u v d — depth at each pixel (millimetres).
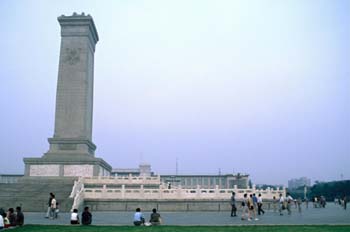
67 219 40000
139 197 54750
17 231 27031
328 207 71000
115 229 28234
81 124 76688
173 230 27469
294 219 39906
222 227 29828
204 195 55188
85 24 79938
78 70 78500
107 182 67375
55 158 74125
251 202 40719
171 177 127625
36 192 56031
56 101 77562
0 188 58469
